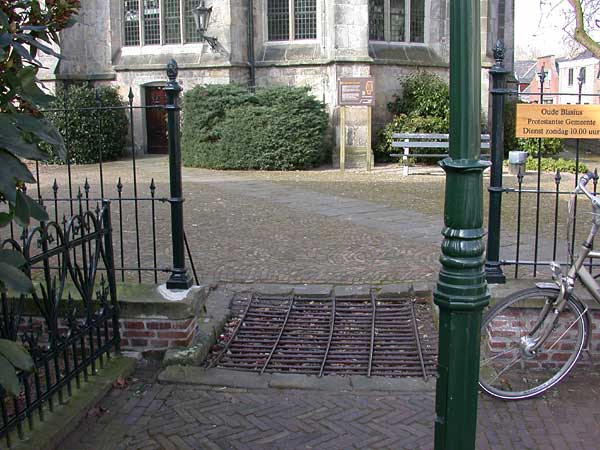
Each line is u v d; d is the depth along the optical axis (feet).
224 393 12.91
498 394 12.51
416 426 11.56
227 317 17.13
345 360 14.96
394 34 57.67
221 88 50.06
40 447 10.40
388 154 54.34
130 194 35.65
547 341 13.66
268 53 56.70
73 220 12.56
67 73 60.08
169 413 12.10
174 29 58.59
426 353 15.25
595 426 11.56
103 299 13.71
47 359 11.43
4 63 8.55
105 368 13.58
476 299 7.89
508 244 23.86
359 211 31.12
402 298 18.44
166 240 24.64
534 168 49.52
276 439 11.12
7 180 7.22
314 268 21.06
